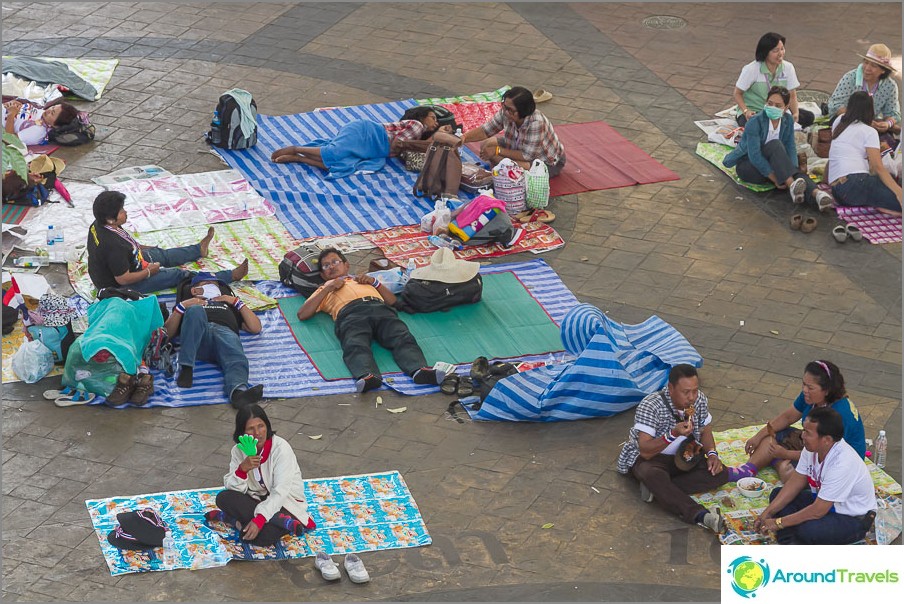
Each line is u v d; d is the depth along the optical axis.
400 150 15.14
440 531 9.50
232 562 9.13
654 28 19.12
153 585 8.88
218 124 15.13
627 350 11.30
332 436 10.52
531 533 9.52
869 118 14.29
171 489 9.85
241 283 12.49
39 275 12.16
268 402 10.91
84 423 10.56
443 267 12.21
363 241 13.44
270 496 9.20
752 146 14.52
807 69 17.84
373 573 9.08
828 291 12.92
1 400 10.79
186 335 11.10
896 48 18.53
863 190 14.19
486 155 14.77
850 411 9.73
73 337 11.08
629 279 13.01
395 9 19.47
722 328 12.23
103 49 17.66
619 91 17.16
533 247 13.48
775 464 10.23
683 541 9.48
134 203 13.87
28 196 13.76
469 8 19.62
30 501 9.66
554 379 10.89
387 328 11.61
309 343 11.70
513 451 10.43
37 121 15.06
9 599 8.70
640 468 9.86
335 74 17.36
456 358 11.59
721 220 14.19
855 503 9.25
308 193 14.23
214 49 17.88
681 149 15.69
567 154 15.47
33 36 17.91
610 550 9.37
